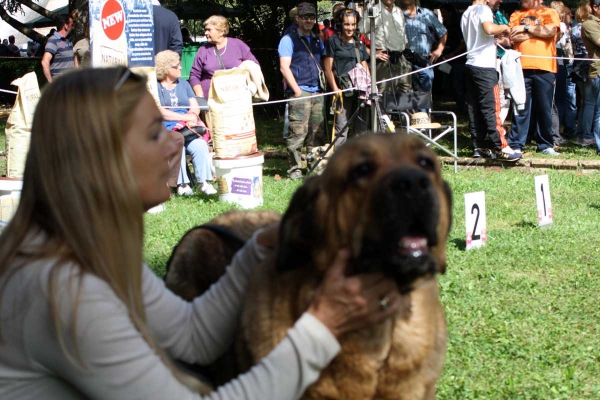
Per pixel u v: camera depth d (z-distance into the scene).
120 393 1.91
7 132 6.82
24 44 32.69
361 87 9.46
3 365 1.92
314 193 2.24
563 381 3.87
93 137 1.91
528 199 8.46
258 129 15.88
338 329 2.07
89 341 1.85
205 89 10.19
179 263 3.11
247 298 2.42
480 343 4.31
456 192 8.74
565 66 12.36
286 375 2.01
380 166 2.15
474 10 10.13
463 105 15.97
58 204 1.90
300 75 9.87
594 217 7.54
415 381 2.32
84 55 10.62
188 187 8.77
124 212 1.94
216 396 1.99
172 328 2.38
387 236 2.05
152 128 2.09
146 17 8.34
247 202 7.98
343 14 9.72
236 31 20.06
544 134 11.15
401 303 2.27
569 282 5.43
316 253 2.24
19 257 1.91
